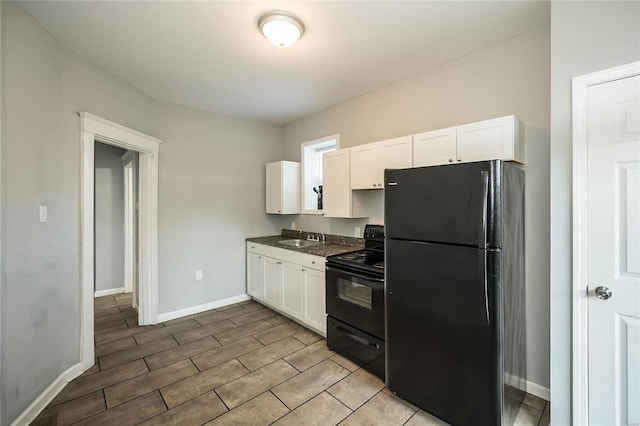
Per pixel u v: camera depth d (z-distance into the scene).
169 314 3.43
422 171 1.81
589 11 1.53
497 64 2.20
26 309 1.80
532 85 2.04
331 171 3.15
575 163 1.57
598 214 1.52
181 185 3.53
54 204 2.07
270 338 2.93
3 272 1.64
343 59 2.44
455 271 1.68
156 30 2.03
